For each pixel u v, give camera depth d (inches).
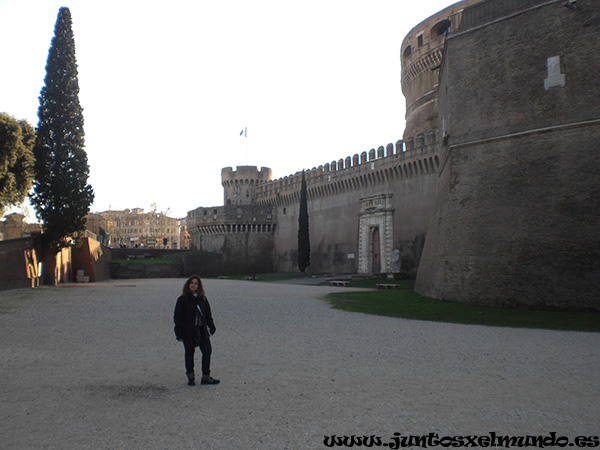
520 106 866.1
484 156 906.1
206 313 347.3
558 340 525.3
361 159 2282.2
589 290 732.7
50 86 1499.8
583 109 791.1
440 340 522.9
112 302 949.8
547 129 826.2
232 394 310.5
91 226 2650.1
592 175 764.0
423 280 1126.4
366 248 2199.8
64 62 1518.2
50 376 357.7
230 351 457.7
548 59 839.7
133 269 2551.7
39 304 903.1
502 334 569.9
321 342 507.8
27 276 1368.1
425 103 2094.0
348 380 346.3
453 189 947.3
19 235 2443.4
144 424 253.8
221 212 3048.7
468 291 876.6
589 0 801.6
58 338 532.4
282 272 2903.5
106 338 533.0
